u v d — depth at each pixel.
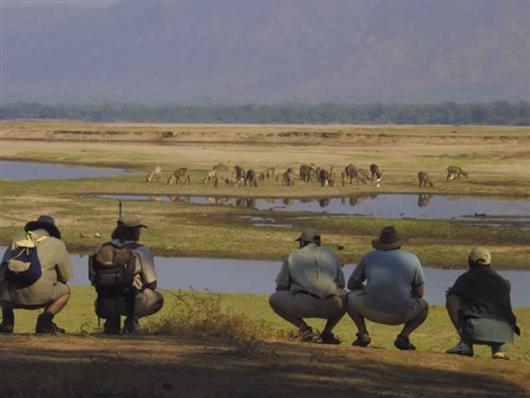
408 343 25.86
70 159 155.00
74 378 19.09
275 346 23.80
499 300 24.55
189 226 73.38
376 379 20.75
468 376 21.88
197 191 104.06
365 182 114.31
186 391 18.80
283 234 70.06
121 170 135.50
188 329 26.12
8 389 18.34
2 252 61.81
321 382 19.98
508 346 33.12
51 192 97.31
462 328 24.62
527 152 169.88
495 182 115.75
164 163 144.62
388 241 25.84
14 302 24.81
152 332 26.27
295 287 26.28
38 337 23.89
